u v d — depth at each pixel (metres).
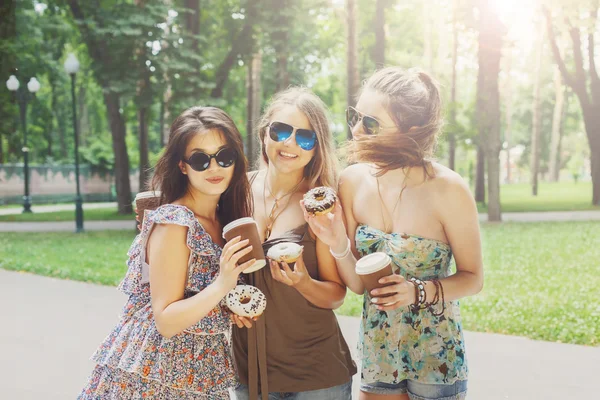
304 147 2.52
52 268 10.73
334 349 2.54
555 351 5.75
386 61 19.91
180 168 2.39
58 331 6.39
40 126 41.62
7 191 37.31
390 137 2.39
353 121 2.54
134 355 2.28
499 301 8.02
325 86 35.25
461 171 46.75
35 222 23.17
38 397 4.52
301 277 2.34
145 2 17.28
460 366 2.44
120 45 16.80
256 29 20.00
